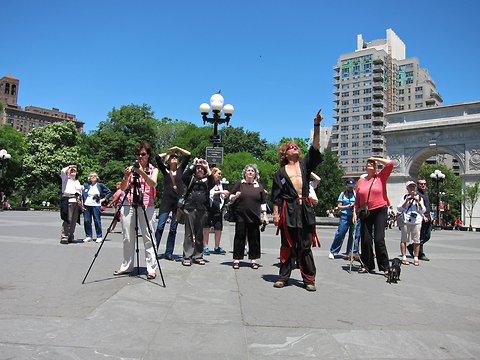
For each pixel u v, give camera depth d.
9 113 138.38
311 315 4.05
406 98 109.44
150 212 5.80
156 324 3.52
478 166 38.69
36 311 3.78
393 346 3.22
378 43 116.00
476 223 38.44
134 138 49.19
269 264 7.74
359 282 6.19
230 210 7.11
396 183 43.94
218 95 16.62
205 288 5.14
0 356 2.70
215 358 2.81
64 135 54.41
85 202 10.59
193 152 54.19
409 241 8.85
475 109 39.56
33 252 7.91
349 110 103.19
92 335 3.17
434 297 5.25
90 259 7.21
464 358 3.02
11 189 54.34
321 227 23.25
